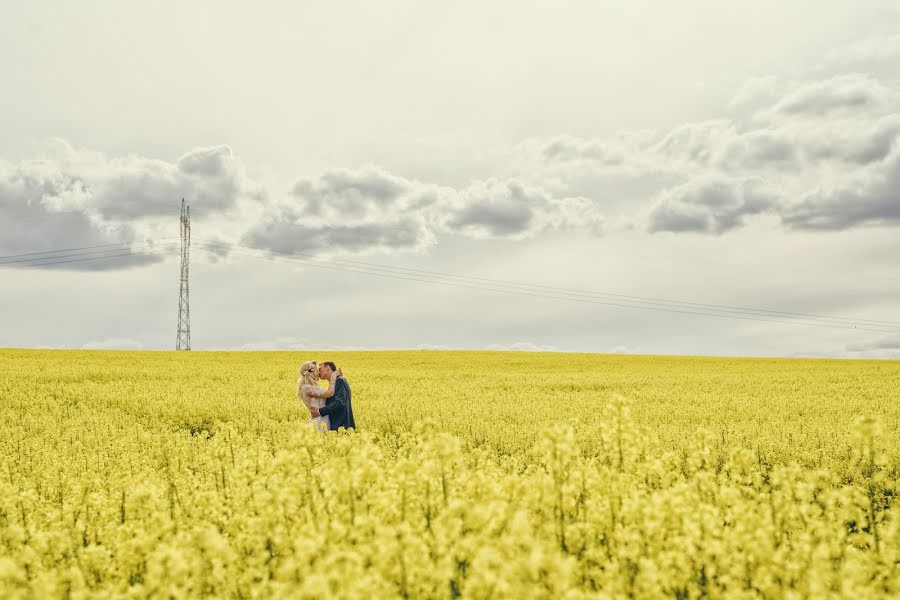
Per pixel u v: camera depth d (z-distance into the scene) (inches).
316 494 167.5
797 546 143.1
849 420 649.0
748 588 134.9
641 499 160.7
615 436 218.4
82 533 191.9
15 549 174.2
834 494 179.9
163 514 169.6
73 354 1872.5
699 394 967.6
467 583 106.9
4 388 985.5
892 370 1702.8
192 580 132.6
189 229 2815.0
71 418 697.6
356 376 1385.3
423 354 2261.3
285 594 109.1
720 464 405.1
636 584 132.9
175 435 526.6
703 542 138.2
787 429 550.6
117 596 124.6
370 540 143.1
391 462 254.1
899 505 260.8
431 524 149.2
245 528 173.5
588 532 155.9
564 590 108.9
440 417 651.5
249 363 1753.2
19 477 323.3
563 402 846.5
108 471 355.3
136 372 1301.7
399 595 121.0
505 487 171.5
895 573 149.0
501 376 1414.9
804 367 1865.2
